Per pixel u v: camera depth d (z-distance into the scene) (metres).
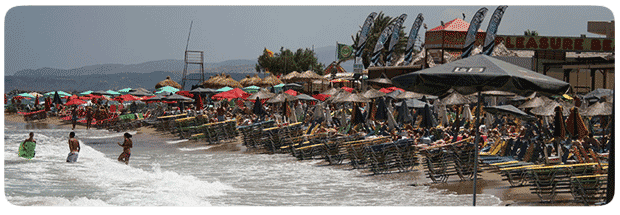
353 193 14.13
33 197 13.33
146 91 54.50
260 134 25.11
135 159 21.77
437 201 12.72
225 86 49.12
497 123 24.91
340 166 18.98
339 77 54.22
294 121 30.27
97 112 39.56
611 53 36.25
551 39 36.59
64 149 24.72
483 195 13.17
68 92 62.28
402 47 55.91
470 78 9.28
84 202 12.76
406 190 14.31
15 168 17.98
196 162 20.70
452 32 38.28
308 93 50.09
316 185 15.37
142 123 39.66
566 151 14.32
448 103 23.47
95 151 24.27
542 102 21.38
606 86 35.88
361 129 24.77
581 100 27.27
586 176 11.92
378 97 27.94
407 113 24.75
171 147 26.50
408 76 9.89
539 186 12.41
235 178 16.75
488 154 16.75
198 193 14.18
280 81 50.94
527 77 9.20
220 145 26.84
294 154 21.58
